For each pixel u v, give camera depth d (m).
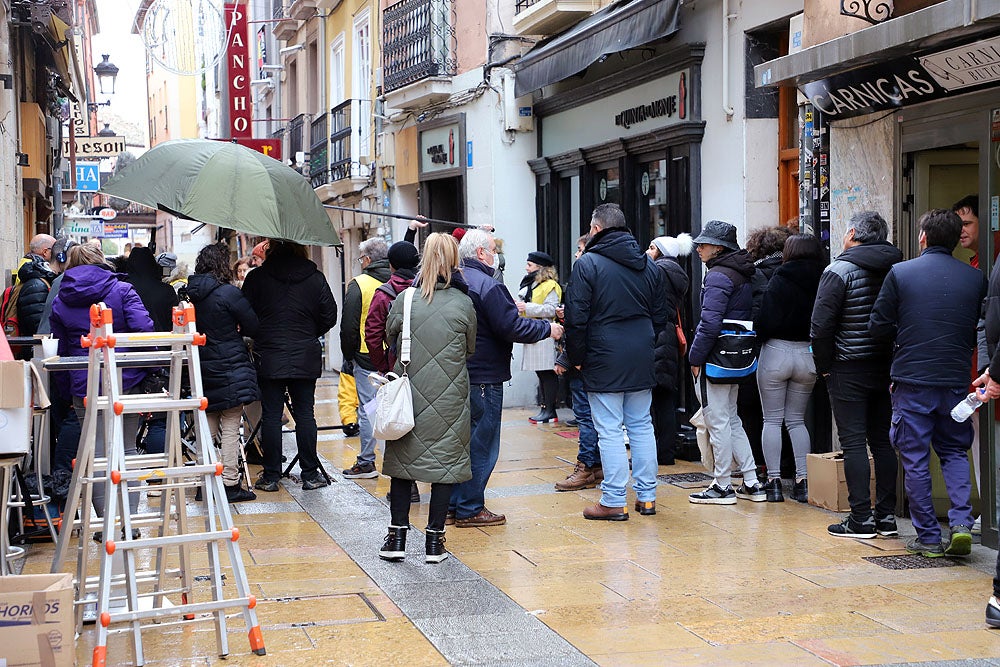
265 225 8.22
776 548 6.87
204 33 18.69
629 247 7.59
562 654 5.02
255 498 8.73
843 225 8.36
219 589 4.98
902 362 6.50
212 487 5.01
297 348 8.88
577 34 11.98
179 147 8.48
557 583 6.18
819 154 8.59
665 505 8.17
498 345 7.51
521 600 5.87
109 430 4.77
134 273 8.29
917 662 4.89
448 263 6.61
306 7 24.38
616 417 7.70
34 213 19.73
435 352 6.52
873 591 5.96
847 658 4.93
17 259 15.05
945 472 6.54
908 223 7.71
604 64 12.62
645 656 4.98
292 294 8.85
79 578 5.14
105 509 4.68
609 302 7.54
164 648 5.13
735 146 9.87
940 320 6.40
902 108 7.61
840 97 8.01
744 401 8.79
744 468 8.21
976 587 6.02
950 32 6.30
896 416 6.59
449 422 6.55
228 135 24.81
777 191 9.80
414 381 6.52
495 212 14.45
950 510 6.53
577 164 13.25
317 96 24.94
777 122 9.77
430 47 15.73
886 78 7.42
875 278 6.91
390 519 7.45
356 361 9.58
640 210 11.95
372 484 9.34
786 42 9.72
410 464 6.53
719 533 7.27
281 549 7.07
